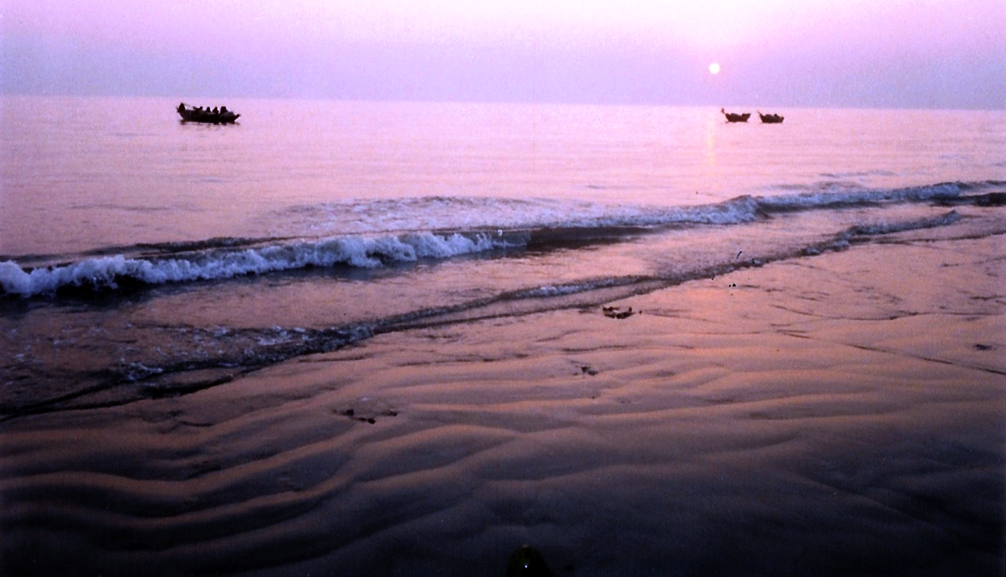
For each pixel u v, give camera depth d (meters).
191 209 14.82
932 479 3.97
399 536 3.39
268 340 6.55
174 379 5.52
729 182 23.09
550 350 6.38
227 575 3.11
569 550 3.30
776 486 3.88
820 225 14.09
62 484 3.84
